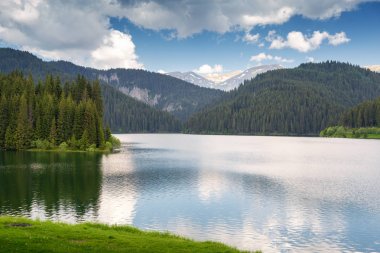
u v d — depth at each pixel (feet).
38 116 552.41
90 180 279.69
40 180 274.77
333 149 612.70
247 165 389.19
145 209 199.21
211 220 180.14
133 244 104.88
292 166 380.17
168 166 374.63
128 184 267.18
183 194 236.43
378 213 193.16
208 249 105.29
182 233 161.07
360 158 462.19
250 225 172.65
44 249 92.32
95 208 198.70
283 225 172.96
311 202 216.74
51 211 190.80
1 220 124.26
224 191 246.68
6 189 241.76
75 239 107.14
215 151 575.38
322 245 148.46
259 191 247.50
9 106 551.59
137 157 463.01
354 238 156.35
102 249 97.04
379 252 141.90
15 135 528.22
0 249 90.48
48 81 641.81
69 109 548.31
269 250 142.61
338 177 306.14
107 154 490.49
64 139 544.62
